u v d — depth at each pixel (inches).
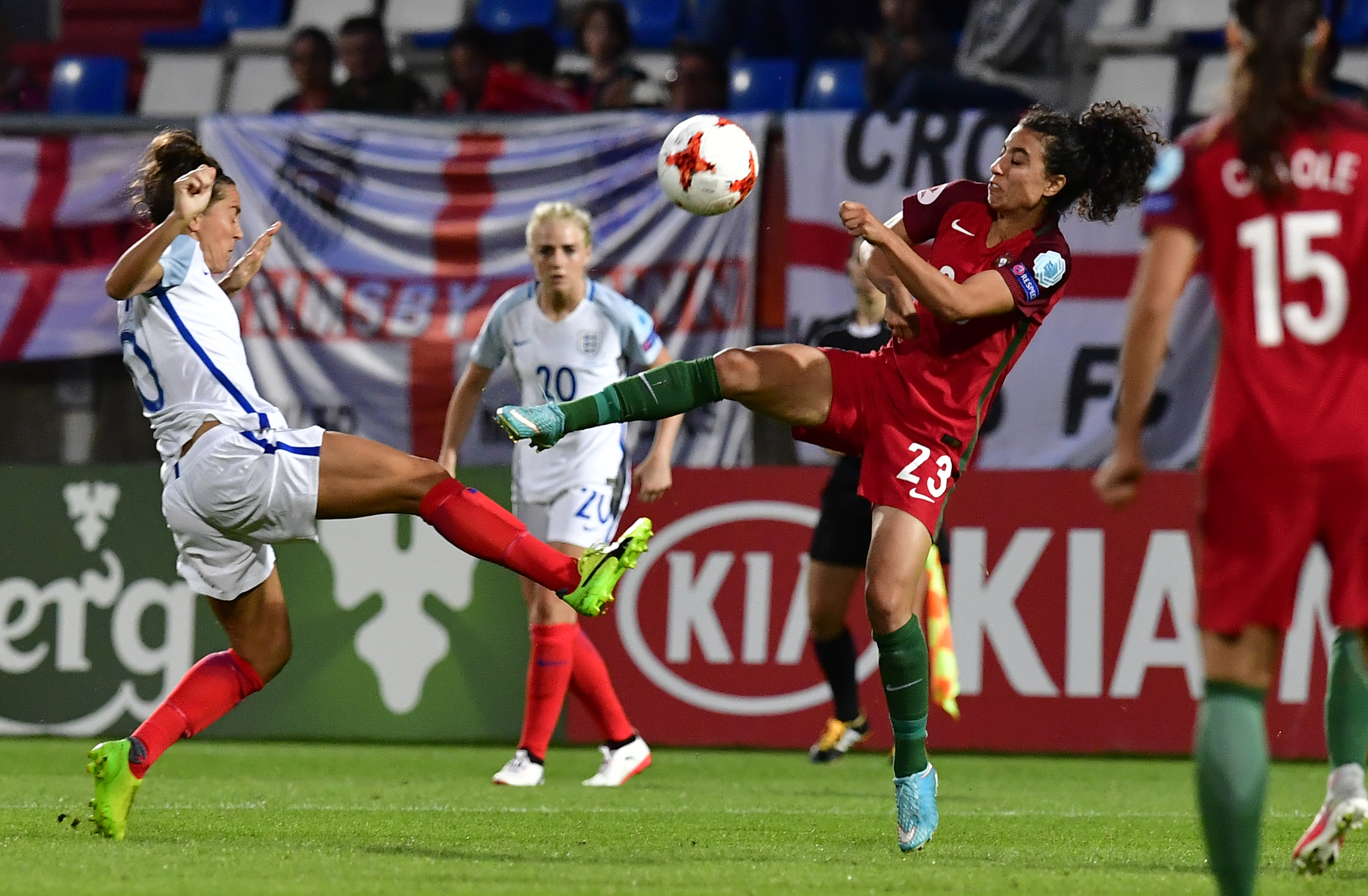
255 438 565.6
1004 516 1147.3
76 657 1214.3
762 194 1274.6
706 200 647.1
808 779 971.3
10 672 1221.1
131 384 1343.5
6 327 1331.2
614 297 920.3
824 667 1040.2
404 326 1291.8
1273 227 412.8
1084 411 1209.4
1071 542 1137.4
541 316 913.5
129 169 1336.1
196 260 585.0
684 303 1270.9
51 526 1226.0
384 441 1291.8
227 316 593.3
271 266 1309.1
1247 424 410.0
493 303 1289.4
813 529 1157.1
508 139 1305.4
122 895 447.8
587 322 910.4
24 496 1231.5
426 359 1285.7
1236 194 414.9
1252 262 414.0
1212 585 415.8
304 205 1315.2
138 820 674.2
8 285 1338.6
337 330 1300.4
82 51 1956.2
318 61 1635.1
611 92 1593.3
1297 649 1099.9
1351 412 406.3
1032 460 1213.1
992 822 724.7
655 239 1277.1
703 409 1247.5
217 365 581.9
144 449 1344.7
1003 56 1625.2
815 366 589.9
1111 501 419.8
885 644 571.8
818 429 594.9
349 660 1195.3
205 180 561.0
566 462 903.7
